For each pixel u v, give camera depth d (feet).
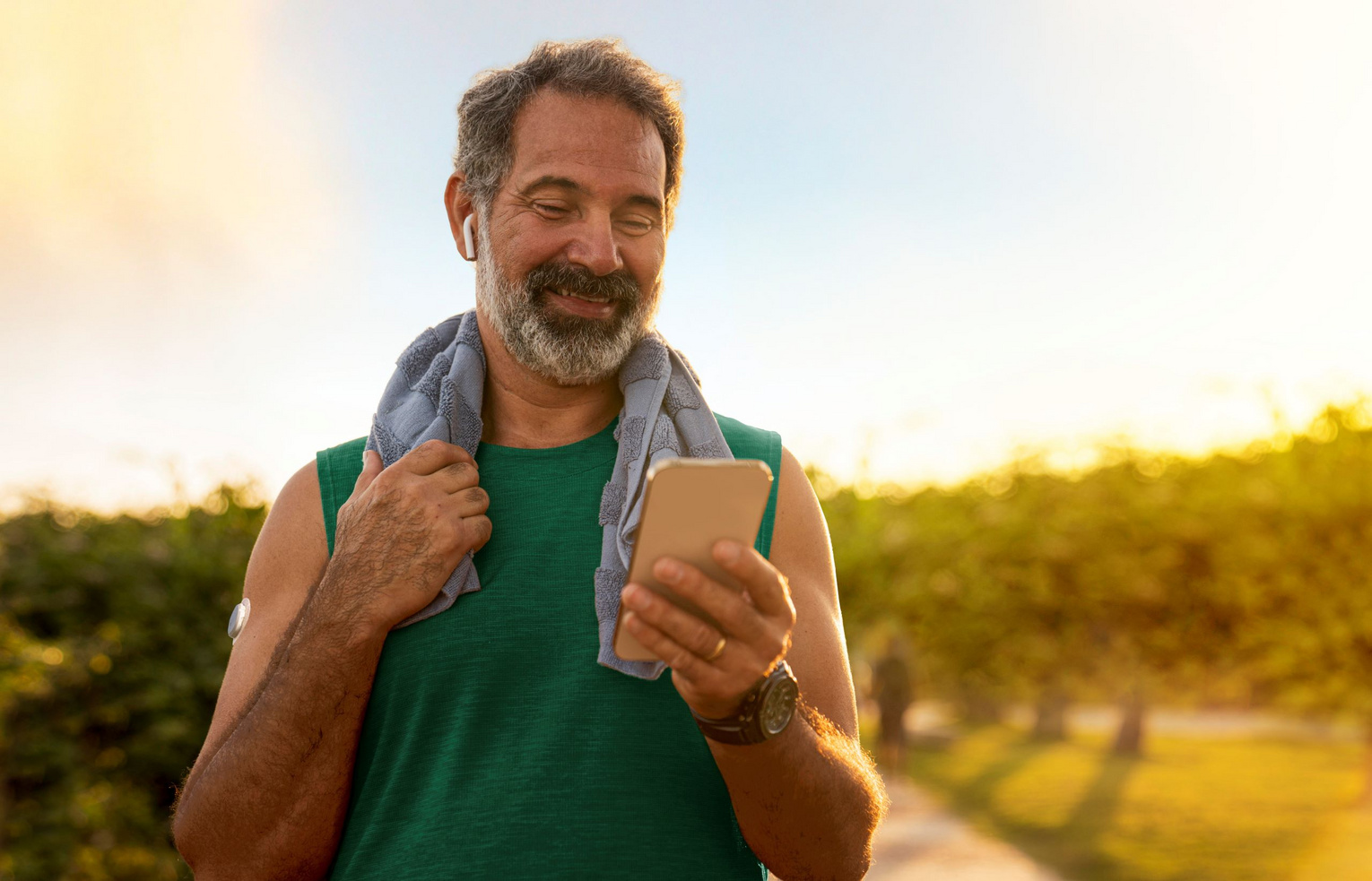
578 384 5.11
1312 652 18.49
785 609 3.70
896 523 21.01
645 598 3.55
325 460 5.26
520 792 4.31
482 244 5.14
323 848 4.54
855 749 4.59
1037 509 20.15
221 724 4.79
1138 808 21.94
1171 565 19.34
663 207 5.08
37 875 12.82
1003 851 19.60
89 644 13.92
